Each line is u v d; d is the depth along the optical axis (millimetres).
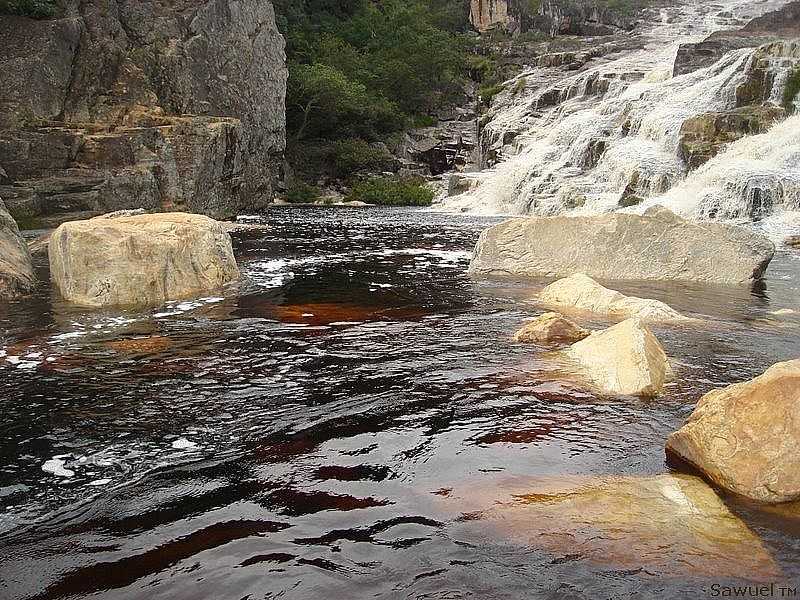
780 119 22000
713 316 8758
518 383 5922
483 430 4906
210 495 3953
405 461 4395
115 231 9695
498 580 3096
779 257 14273
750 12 54375
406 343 7344
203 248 10586
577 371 6195
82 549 3387
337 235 19250
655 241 11820
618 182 23734
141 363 6570
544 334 7434
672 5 58156
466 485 4031
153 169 21797
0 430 4926
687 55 31297
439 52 46625
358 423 5051
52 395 5645
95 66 23688
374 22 52812
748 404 4168
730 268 11531
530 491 3938
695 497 3838
